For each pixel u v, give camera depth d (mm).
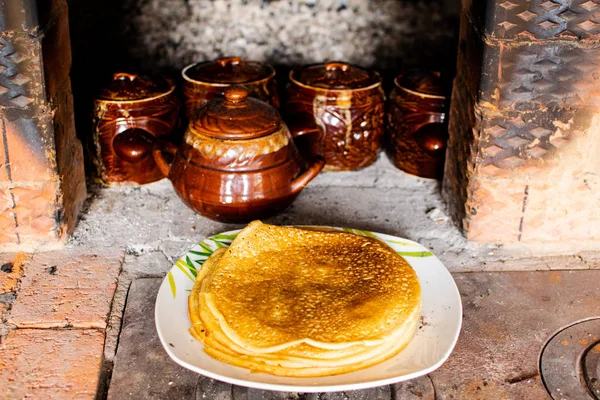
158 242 1219
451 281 1100
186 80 1319
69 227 1217
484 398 1021
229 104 1187
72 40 1434
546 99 1139
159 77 1334
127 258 1193
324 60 1500
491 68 1125
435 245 1226
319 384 972
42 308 1113
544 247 1220
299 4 1461
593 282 1165
